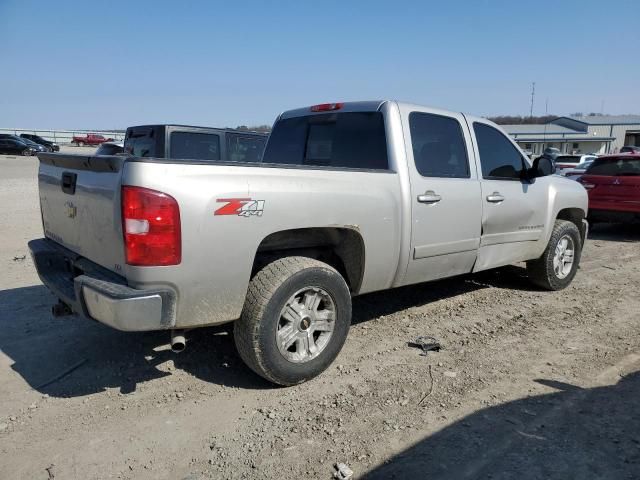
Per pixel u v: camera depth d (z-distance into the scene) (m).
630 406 3.51
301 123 5.37
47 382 3.84
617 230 12.10
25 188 17.81
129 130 9.45
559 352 4.45
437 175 4.72
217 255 3.28
